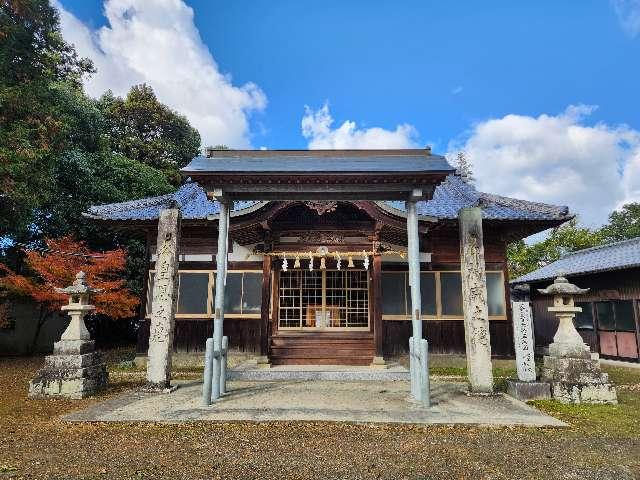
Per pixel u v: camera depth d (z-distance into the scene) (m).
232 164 7.75
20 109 13.04
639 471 4.26
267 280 11.09
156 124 25.77
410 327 12.34
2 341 16.17
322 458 4.57
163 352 8.03
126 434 5.43
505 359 12.23
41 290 13.35
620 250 16.23
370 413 6.28
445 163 7.80
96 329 19.97
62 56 18.92
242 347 12.24
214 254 12.73
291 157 8.28
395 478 4.06
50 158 14.10
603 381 7.29
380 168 7.44
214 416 6.10
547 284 17.84
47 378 7.67
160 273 8.35
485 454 4.72
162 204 13.67
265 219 10.70
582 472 4.23
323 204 10.69
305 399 7.27
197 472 4.18
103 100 25.56
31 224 16.33
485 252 12.81
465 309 8.11
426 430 5.63
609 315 14.81
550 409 6.79
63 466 4.34
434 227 12.38
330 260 11.90
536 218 11.98
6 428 5.72
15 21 13.93
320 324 11.82
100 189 18.22
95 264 13.73
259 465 4.37
